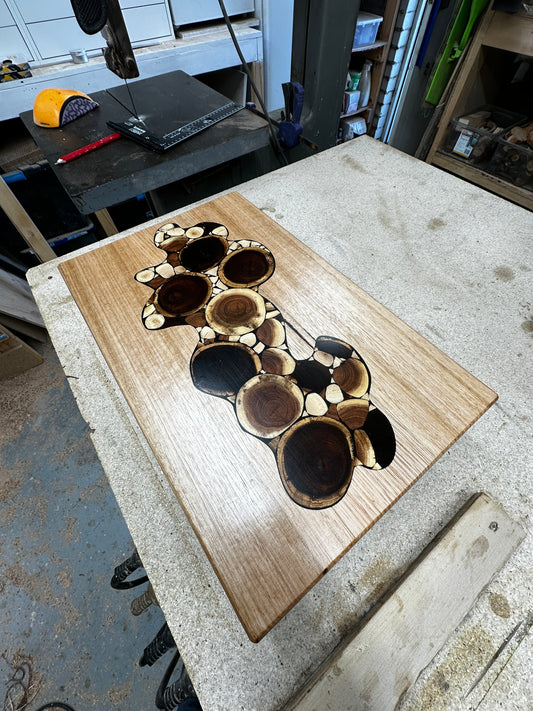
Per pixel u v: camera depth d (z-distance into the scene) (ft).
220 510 1.28
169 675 2.57
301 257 2.11
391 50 4.62
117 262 2.13
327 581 1.43
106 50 2.53
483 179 4.45
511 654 1.30
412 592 1.31
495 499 1.60
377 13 4.49
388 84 4.96
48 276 2.45
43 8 3.40
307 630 1.35
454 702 1.22
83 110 3.30
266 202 2.88
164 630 2.36
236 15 4.75
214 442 1.43
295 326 1.79
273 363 1.66
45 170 3.96
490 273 2.41
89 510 3.76
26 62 3.55
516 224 2.71
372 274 2.40
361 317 1.82
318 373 1.62
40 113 3.13
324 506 1.29
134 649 3.11
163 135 3.03
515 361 2.01
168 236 2.27
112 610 3.26
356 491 1.32
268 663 1.28
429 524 1.55
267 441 1.43
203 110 3.37
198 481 1.34
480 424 1.81
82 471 4.00
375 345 1.71
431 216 2.77
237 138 3.09
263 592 1.14
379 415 1.50
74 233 4.73
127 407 1.90
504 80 4.48
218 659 1.29
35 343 5.03
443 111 4.55
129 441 1.80
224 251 2.17
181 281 2.01
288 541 1.22
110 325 1.83
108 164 2.80
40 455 4.10
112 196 2.73
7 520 3.69
